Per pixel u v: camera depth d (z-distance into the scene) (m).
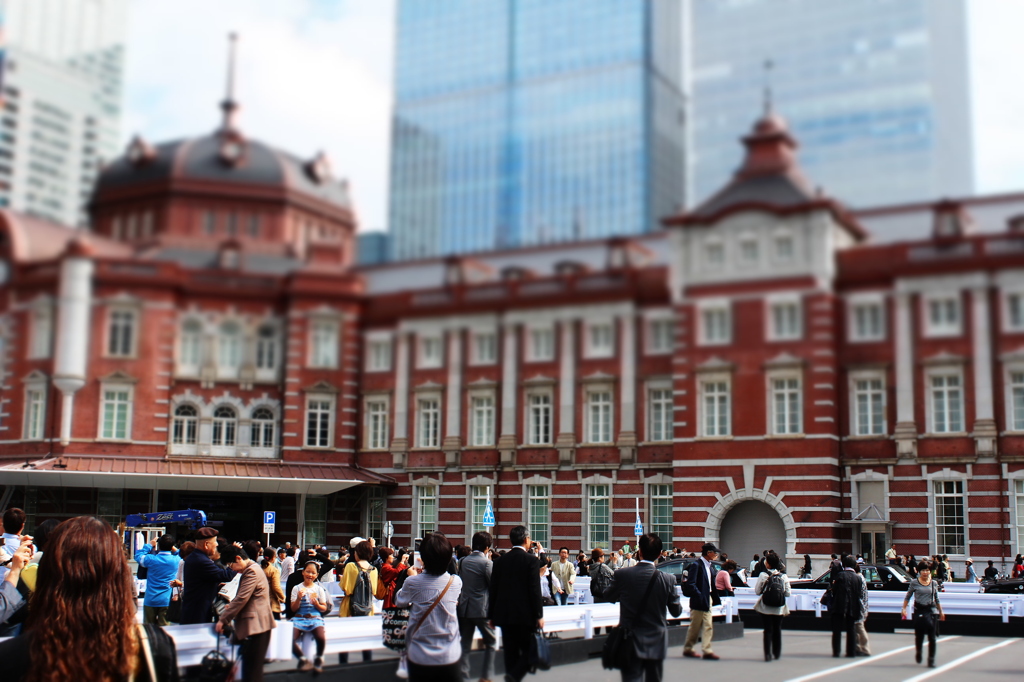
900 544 49.66
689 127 188.25
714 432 53.16
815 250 51.97
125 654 6.97
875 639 31.95
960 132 177.50
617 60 183.62
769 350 52.28
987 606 33.47
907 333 50.81
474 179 191.88
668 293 56.03
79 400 58.22
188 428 60.06
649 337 56.34
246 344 61.47
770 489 51.28
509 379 59.06
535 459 57.88
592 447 56.69
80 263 59.19
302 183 69.75
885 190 166.75
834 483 50.62
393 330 62.31
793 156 55.50
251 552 18.17
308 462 60.78
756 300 52.88
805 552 50.09
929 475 49.59
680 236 54.88
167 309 60.16
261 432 61.12
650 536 15.43
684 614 30.50
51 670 6.70
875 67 171.38
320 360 62.00
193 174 67.12
